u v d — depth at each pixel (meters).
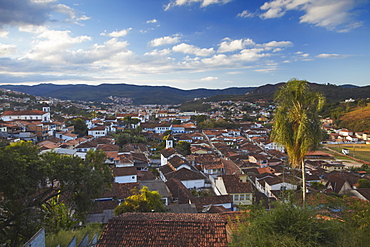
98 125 119.19
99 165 27.88
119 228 12.27
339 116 161.00
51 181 19.47
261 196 42.78
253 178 56.03
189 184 48.62
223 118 180.75
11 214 16.72
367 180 50.09
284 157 80.69
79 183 20.16
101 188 23.20
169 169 55.41
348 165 81.69
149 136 111.88
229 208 35.84
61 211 21.64
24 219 17.00
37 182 17.59
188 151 80.56
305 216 11.69
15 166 15.38
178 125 137.75
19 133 72.25
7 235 16.64
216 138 113.75
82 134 100.06
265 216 12.37
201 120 167.00
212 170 56.06
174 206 31.94
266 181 47.03
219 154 86.12
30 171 16.94
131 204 26.86
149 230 12.09
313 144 13.15
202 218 13.43
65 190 20.16
